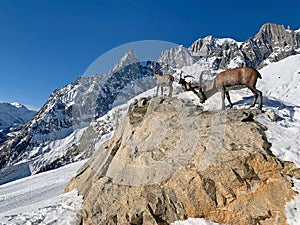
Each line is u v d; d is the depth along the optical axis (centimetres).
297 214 685
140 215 809
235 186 772
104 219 860
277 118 973
